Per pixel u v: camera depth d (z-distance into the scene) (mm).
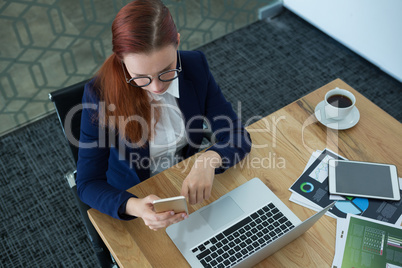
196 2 2916
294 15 3088
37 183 2260
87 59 2689
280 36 2969
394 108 2537
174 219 1131
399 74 2605
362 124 1442
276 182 1296
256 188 1277
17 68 2568
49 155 2373
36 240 2057
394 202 1250
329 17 2826
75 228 2096
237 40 2947
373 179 1294
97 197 1247
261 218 1204
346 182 1285
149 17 1027
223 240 1159
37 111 2545
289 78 2713
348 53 2848
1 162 2342
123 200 1200
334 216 1219
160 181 1304
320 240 1173
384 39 2559
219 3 2979
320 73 2736
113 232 1190
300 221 1200
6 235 2070
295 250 1154
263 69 2768
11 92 2529
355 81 2682
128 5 1049
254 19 3066
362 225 1196
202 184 1228
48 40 2635
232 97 2613
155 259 1135
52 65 2629
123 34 1029
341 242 1165
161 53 1058
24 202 2188
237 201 1245
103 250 1360
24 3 2539
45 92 2576
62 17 2654
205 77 1451
